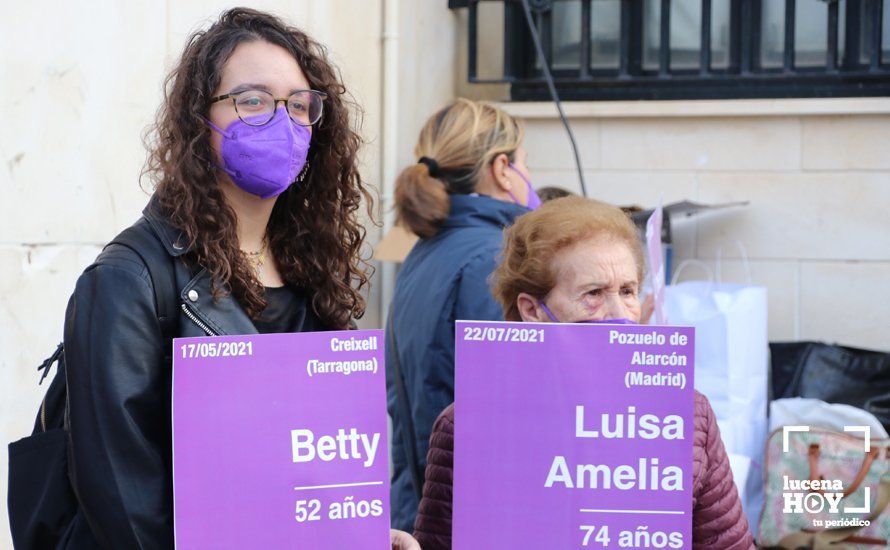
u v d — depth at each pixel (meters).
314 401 1.67
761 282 5.00
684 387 1.78
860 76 4.99
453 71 5.55
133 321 1.66
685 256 5.07
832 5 4.98
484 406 1.78
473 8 5.36
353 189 2.07
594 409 1.78
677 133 5.09
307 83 1.91
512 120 3.08
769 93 5.12
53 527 1.69
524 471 1.78
